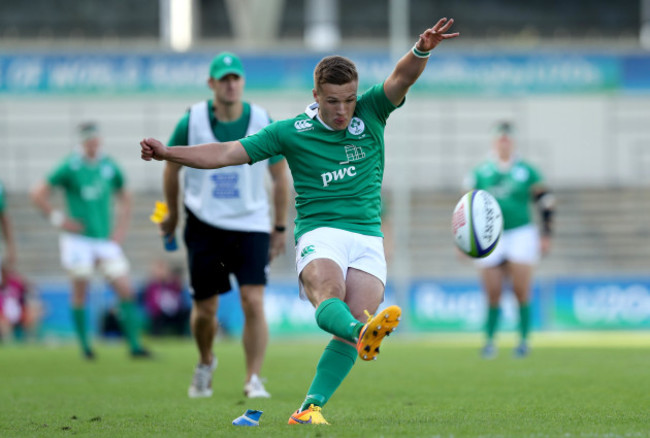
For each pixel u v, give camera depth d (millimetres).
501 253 46906
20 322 69438
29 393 29422
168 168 26812
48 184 47156
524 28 117812
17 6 113938
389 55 93125
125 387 31422
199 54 93062
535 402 24422
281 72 93750
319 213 18797
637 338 67438
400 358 45375
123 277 47688
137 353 47281
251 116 27141
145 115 104812
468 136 107812
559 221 96812
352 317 17031
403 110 87688
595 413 21328
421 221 96812
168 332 69812
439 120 107875
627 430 17703
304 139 18828
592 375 33812
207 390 27828
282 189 28000
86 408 24500
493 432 17250
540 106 109125
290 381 32875
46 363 44156
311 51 93688
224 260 26969
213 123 26906
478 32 117625
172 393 29016
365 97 19156
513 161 47094
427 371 36844
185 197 27281
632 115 109562
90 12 114625
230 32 118562
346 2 117938
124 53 92562
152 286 70188
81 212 47250
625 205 99000
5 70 92125
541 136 109188
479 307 76625
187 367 41094
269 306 74750
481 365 40031
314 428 17625
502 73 95750
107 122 104438
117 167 48375
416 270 92312
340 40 117125
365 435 16688
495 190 47000
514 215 46656
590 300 76562
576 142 109312
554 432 17297
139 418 21547
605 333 75812
